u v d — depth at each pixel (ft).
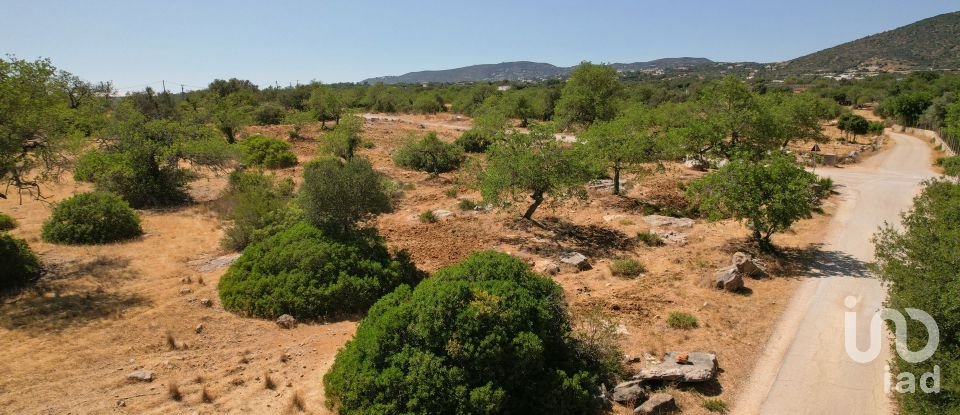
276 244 44.62
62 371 31.14
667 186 87.81
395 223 65.41
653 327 39.37
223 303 41.39
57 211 56.18
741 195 54.75
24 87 48.65
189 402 28.71
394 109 263.29
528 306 30.32
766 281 49.03
